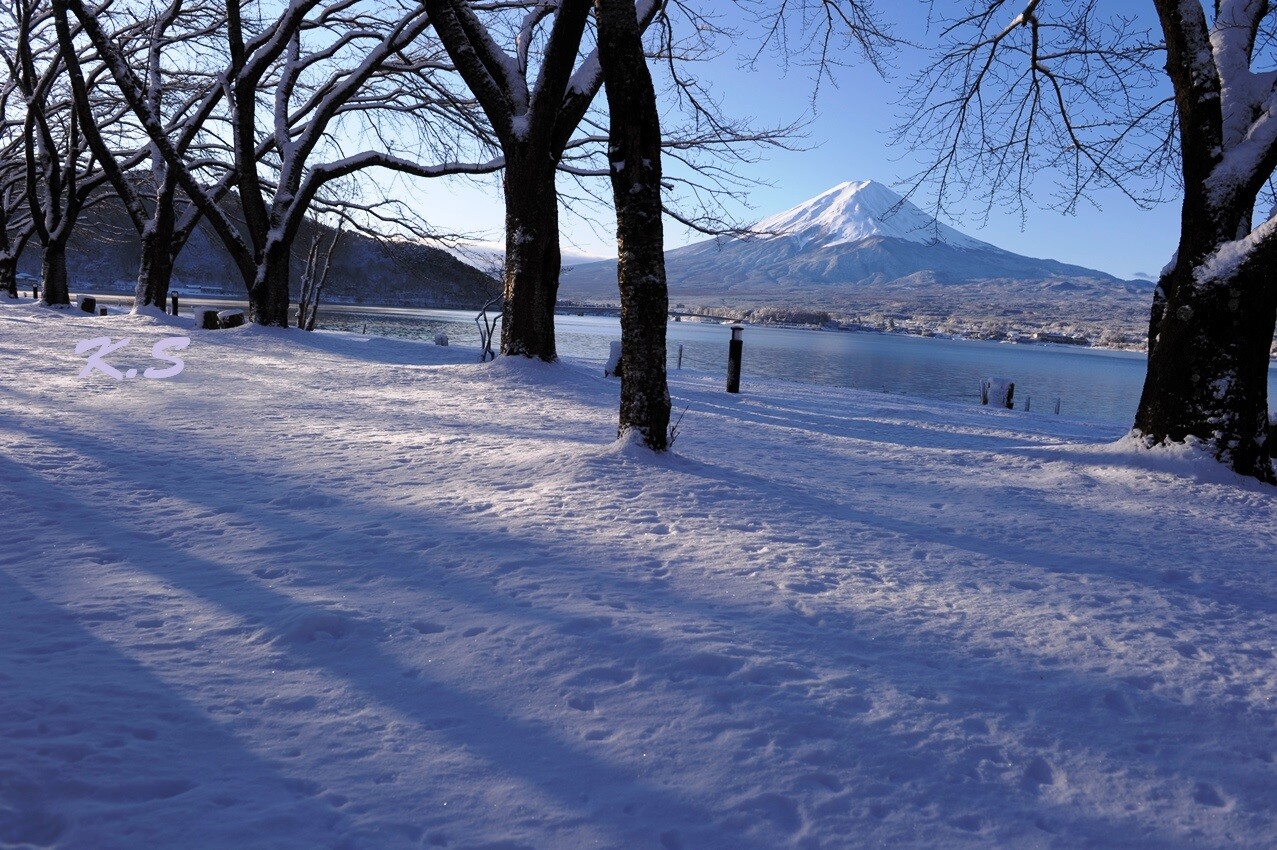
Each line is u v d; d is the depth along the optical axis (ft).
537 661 12.40
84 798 8.52
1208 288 32.22
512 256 54.54
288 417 34.50
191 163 96.12
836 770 9.82
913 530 21.79
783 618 14.70
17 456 23.85
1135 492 29.25
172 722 10.27
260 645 12.75
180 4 87.61
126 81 73.56
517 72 54.75
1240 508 27.55
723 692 11.64
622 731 10.51
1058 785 9.93
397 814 8.60
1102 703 12.19
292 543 17.84
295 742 9.98
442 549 17.69
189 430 30.30
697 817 8.79
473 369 52.65
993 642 14.28
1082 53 46.32
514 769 9.58
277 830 8.20
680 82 71.72
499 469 25.67
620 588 15.76
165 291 90.94
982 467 32.68
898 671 12.82
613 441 31.01
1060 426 53.93
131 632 12.98
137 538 17.83
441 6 53.11
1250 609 17.13
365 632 13.25
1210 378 32.22
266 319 75.72
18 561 15.98
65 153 111.24
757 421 42.80
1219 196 32.42
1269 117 32.01
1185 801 9.74
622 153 26.91
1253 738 11.43
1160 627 15.60
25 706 10.28
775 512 22.38
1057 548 21.04
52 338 61.16
